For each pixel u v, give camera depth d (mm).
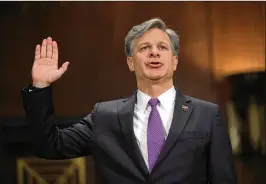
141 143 4543
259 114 13070
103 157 4637
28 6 12977
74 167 12828
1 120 12867
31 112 4594
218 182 4535
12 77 12945
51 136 4672
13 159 12883
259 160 13016
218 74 13133
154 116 4613
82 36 13047
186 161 4422
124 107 4812
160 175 4363
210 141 4578
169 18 13047
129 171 4441
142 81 4750
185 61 13086
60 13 13039
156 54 4609
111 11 13070
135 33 4781
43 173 12844
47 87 4645
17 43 12969
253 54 13188
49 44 4766
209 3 13172
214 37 13141
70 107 13000
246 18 13203
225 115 13094
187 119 4586
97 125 4801
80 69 13047
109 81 13047
